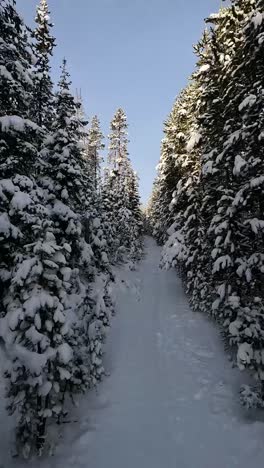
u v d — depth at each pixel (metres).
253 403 9.32
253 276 11.48
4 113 11.65
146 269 35.34
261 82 10.38
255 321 10.25
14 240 10.55
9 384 8.36
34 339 7.46
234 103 11.98
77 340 10.27
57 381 8.45
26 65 12.31
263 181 9.71
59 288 8.21
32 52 12.65
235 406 10.12
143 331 17.06
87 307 11.64
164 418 9.67
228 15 13.23
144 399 10.73
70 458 8.06
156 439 8.77
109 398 10.78
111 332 16.22
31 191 10.89
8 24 11.21
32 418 7.88
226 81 13.51
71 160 13.67
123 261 33.12
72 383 9.48
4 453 7.89
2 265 10.53
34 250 7.88
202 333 16.03
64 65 14.12
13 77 11.60
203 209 17.42
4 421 8.58
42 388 7.49
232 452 8.09
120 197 38.69
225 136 13.14
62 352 7.86
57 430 9.02
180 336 16.05
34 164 12.84
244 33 10.45
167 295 24.09
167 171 28.88
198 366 12.91
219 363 12.98
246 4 12.27
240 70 11.55
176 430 9.10
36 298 7.56
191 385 11.52
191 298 19.84
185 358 13.69
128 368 12.92
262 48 10.03
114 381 11.84
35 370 7.29
